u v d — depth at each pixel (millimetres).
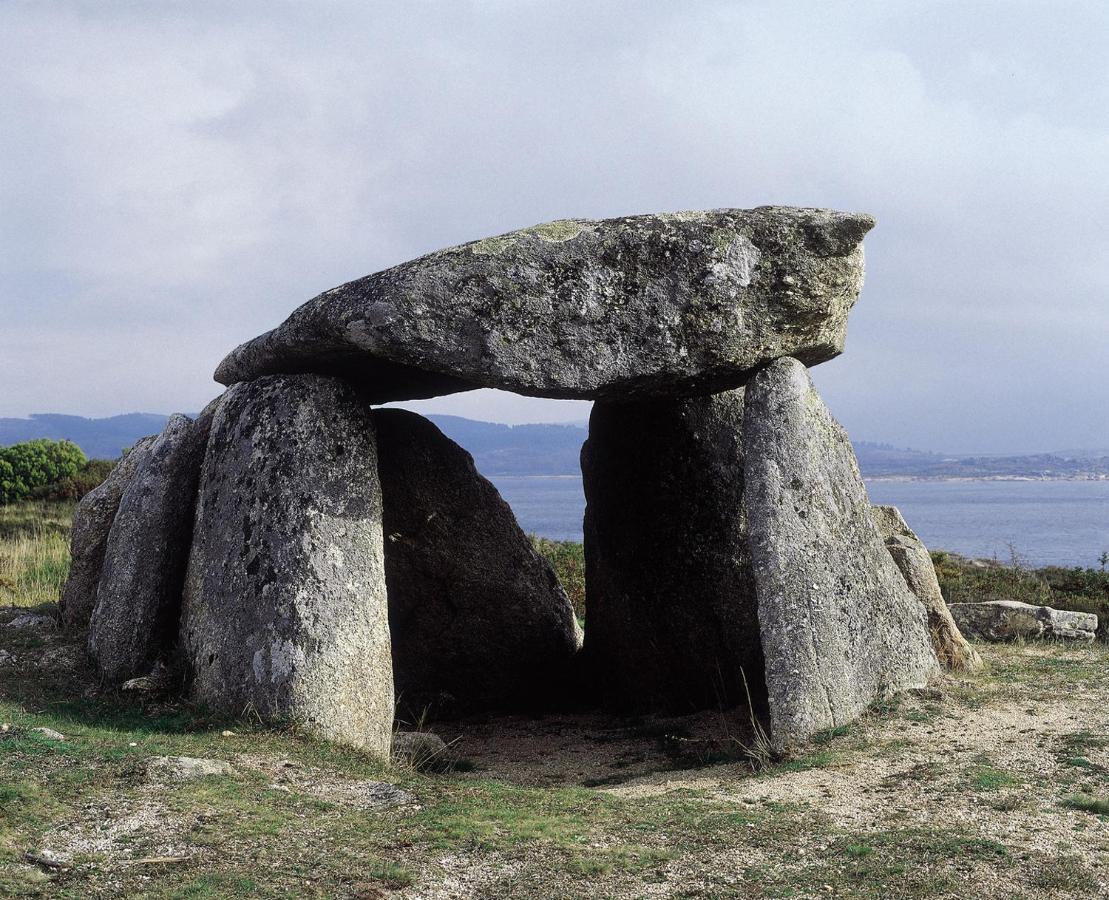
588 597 10977
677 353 8148
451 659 10602
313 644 7402
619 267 8078
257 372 9164
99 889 4531
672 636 10031
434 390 9781
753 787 6477
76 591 9570
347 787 6172
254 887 4625
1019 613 11562
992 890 4676
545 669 10984
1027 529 66375
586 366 8039
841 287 8547
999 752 6789
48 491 23609
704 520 9953
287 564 7633
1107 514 93125
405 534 10281
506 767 8070
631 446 10211
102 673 8312
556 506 117062
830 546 8016
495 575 10734
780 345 8469
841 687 7617
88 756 6012
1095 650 10859
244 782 5980
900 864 4965
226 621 7711
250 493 8008
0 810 5156
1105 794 5930
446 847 5246
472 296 7867
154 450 8945
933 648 9203
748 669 9836
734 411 10172
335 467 8094
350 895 4641
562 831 5527
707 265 8156
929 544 48812
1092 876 4789
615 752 8508
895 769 6578
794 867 4996
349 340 7953
